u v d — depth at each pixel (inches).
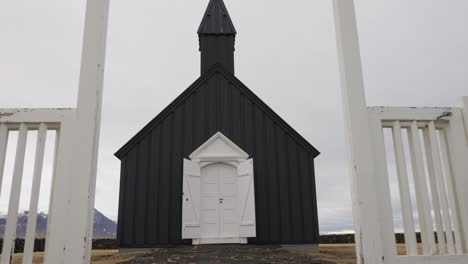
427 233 113.3
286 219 442.0
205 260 273.1
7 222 103.8
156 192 442.6
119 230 425.7
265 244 432.8
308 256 303.0
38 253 369.1
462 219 116.3
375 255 107.0
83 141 110.0
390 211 112.5
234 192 447.5
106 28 126.0
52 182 112.3
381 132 118.5
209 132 471.2
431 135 120.4
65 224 105.7
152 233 428.8
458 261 111.8
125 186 441.1
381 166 115.6
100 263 303.7
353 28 124.0
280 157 463.5
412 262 109.9
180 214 437.7
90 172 108.5
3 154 112.0
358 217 110.2
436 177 117.1
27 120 113.0
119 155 450.6
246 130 473.7
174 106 475.8
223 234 433.4
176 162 457.7
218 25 601.0
